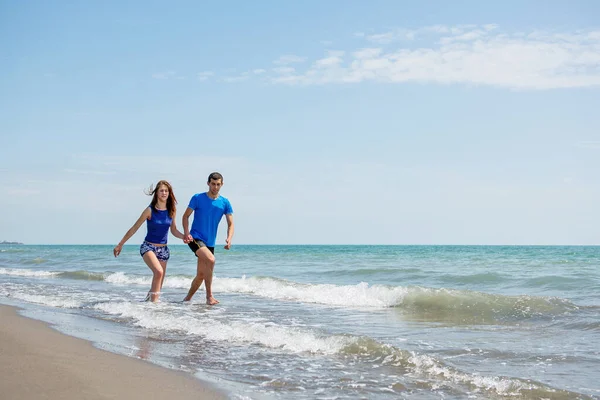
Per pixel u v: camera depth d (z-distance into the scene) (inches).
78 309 318.3
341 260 1103.0
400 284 544.7
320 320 287.0
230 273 702.5
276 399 142.6
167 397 139.5
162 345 212.1
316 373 171.2
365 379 164.9
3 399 129.3
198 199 343.9
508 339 232.4
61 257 1148.5
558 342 225.6
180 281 506.3
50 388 140.3
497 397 148.0
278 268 806.5
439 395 149.3
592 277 533.3
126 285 498.3
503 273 642.8
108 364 171.3
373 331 253.8
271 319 287.0
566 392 150.2
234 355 195.8
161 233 346.6
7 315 274.5
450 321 286.7
